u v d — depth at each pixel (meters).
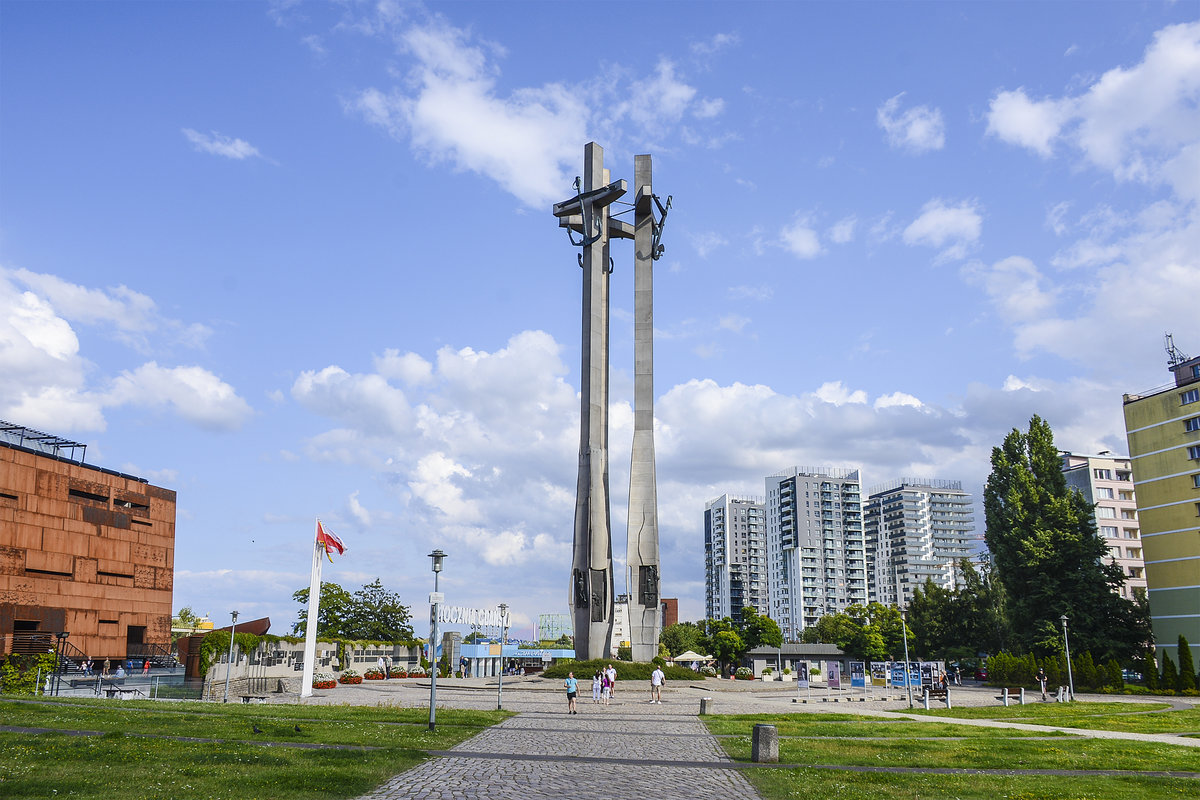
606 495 62.28
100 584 84.19
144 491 91.88
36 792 14.48
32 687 46.56
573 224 66.50
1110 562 113.31
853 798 16.89
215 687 51.00
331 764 18.58
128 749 19.28
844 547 191.38
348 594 103.88
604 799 15.96
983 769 21.70
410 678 79.06
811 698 49.91
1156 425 83.44
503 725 29.94
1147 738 29.92
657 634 59.91
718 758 22.47
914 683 53.91
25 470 76.50
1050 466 78.50
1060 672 69.12
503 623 40.31
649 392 64.12
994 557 80.06
